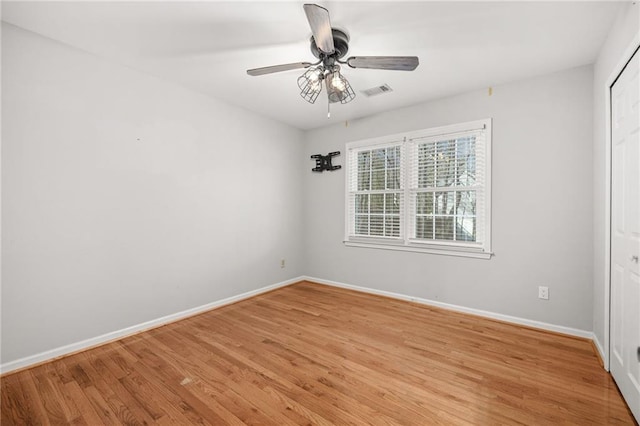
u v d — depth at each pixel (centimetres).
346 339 258
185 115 309
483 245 307
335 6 184
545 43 224
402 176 366
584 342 249
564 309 267
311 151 455
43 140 219
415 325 287
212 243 337
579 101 259
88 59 241
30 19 199
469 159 319
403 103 348
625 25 176
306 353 233
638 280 159
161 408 170
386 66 203
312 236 455
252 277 384
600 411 166
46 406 172
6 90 203
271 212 410
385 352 234
